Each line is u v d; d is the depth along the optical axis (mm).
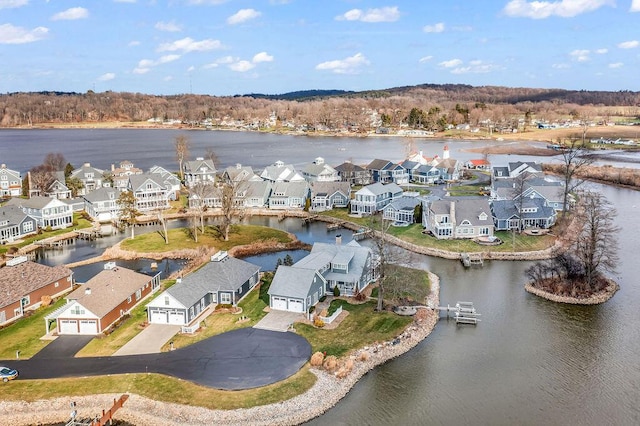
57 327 63562
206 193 136125
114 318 66438
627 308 72812
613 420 49000
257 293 75625
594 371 57219
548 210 113500
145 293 75625
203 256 95375
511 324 68312
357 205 130125
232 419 48000
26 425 48312
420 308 70750
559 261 82688
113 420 48250
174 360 57031
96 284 68875
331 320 66125
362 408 50688
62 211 119625
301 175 177125
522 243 101375
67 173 163750
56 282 77125
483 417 49500
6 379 53250
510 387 54344
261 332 63500
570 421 48906
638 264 89875
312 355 57781
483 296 77438
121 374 54375
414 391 53531
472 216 105750
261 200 141125
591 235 81750
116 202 126750
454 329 67000
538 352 61312
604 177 175625
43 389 52000
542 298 76625
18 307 69312
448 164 180000
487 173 194000
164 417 48312
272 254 100000
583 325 68000
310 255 78812
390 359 59344
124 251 100000
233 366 55812
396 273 81562
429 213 109812
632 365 58406
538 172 163125
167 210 135875
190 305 65750
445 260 94500
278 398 50781
